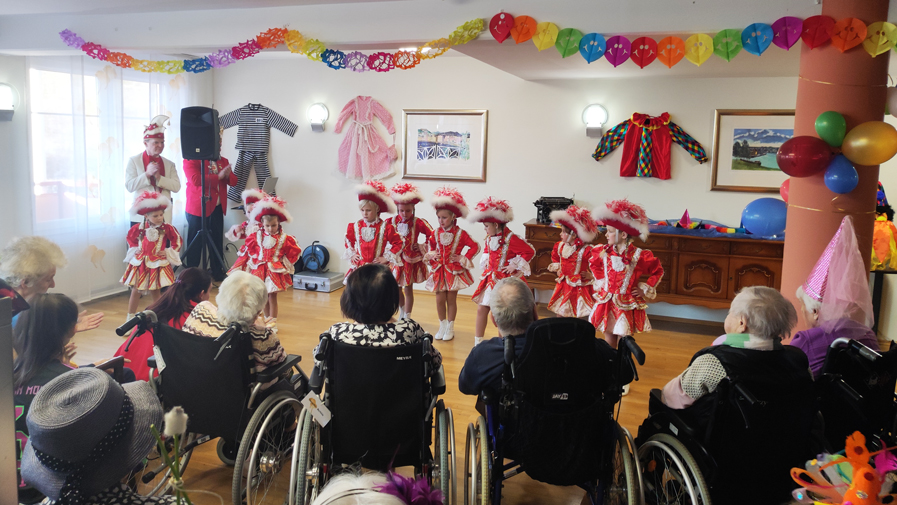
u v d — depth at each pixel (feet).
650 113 18.89
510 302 7.62
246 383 7.96
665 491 7.55
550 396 6.89
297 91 21.94
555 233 18.66
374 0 13.01
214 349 7.78
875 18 10.26
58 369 6.39
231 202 22.74
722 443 6.72
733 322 7.14
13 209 16.58
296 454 7.11
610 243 12.62
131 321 7.74
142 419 4.50
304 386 9.31
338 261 22.40
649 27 11.61
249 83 22.35
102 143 18.54
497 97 20.12
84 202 18.11
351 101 21.31
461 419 11.37
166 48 14.87
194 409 8.15
